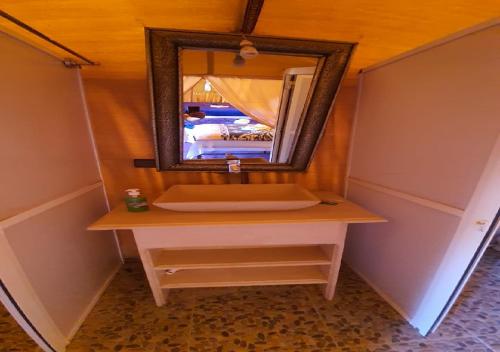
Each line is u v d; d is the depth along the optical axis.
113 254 1.82
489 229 0.98
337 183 1.89
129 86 1.55
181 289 1.65
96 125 1.59
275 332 1.31
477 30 0.93
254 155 1.62
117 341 1.25
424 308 1.26
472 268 1.05
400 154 1.36
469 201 1.00
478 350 1.19
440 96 1.10
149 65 1.19
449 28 1.08
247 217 1.27
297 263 1.47
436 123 1.13
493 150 0.91
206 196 1.61
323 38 1.20
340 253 1.42
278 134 1.56
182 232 1.31
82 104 1.51
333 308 1.48
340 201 1.58
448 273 1.12
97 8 0.90
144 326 1.35
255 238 1.34
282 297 1.58
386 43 1.25
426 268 1.23
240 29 1.12
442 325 1.34
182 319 1.40
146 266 1.38
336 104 1.72
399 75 1.33
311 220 1.25
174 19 1.01
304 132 1.57
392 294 1.48
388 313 1.44
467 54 0.97
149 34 1.09
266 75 1.34
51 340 1.13
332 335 1.29
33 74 1.12
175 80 1.28
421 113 1.21
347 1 0.88
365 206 1.68
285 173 1.81
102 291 1.61
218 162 1.61
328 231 1.36
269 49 1.22
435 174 1.15
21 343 1.24
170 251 1.60
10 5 0.84
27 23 0.96
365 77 1.62
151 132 1.63
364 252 1.74
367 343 1.24
